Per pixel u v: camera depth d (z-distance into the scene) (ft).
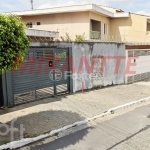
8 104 23.31
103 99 28.68
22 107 23.72
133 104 27.14
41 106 24.38
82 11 62.59
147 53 48.49
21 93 24.56
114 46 38.42
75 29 64.18
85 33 62.90
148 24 73.41
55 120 20.13
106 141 16.33
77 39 57.62
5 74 22.65
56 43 30.01
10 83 23.17
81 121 20.03
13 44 14.03
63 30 65.87
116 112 24.06
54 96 28.81
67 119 20.52
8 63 14.14
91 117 21.42
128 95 31.65
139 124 20.04
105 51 36.45
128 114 23.29
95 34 66.18
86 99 28.30
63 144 15.81
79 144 15.81
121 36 75.20
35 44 27.09
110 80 38.55
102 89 35.58
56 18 66.44
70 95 30.04
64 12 64.44
